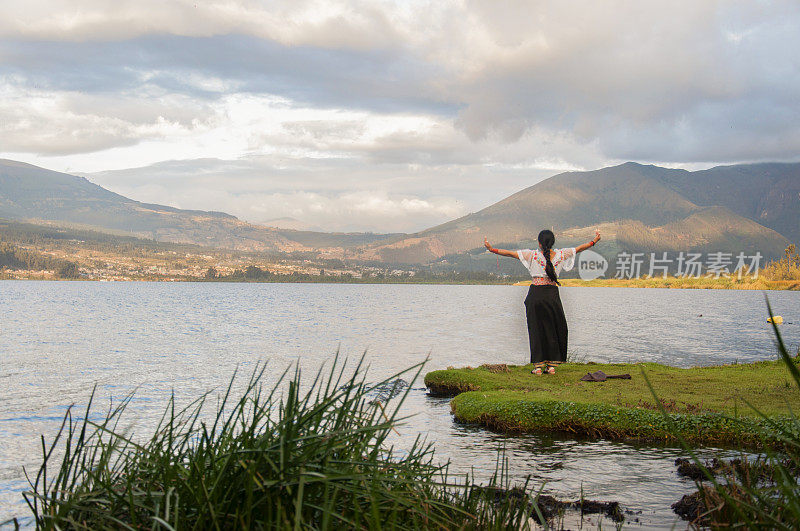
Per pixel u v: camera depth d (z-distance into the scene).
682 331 46.25
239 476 2.83
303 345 33.94
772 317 1.48
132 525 2.65
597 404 10.34
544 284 14.07
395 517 2.81
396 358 26.97
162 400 16.61
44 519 2.79
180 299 114.94
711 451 8.38
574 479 7.12
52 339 37.88
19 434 12.88
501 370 15.35
